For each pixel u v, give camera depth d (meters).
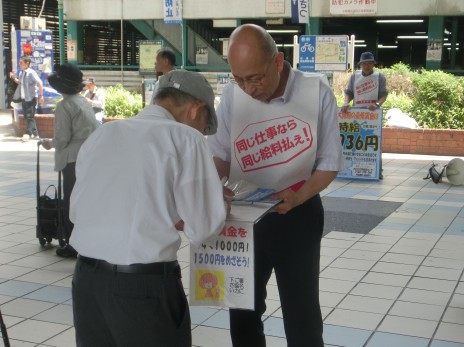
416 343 3.80
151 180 2.19
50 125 13.84
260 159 2.80
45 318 4.17
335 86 13.62
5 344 2.74
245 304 2.42
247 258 2.39
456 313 4.27
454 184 8.88
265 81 2.51
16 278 4.96
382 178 9.41
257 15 17.48
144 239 2.16
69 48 19.72
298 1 15.45
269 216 2.76
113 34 23.11
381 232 6.35
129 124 2.30
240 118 2.80
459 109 12.20
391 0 16.19
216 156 2.93
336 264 5.31
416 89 13.29
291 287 2.80
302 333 2.80
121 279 2.17
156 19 18.84
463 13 15.92
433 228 6.52
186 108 2.38
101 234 2.22
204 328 4.02
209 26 20.73
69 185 5.29
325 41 12.09
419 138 11.70
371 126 9.12
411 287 4.76
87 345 2.33
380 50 30.73
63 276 5.01
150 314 2.18
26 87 13.56
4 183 8.81
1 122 16.84
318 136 2.75
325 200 7.87
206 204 2.23
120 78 19.03
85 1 19.06
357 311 4.29
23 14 21.14
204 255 2.44
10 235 6.19
